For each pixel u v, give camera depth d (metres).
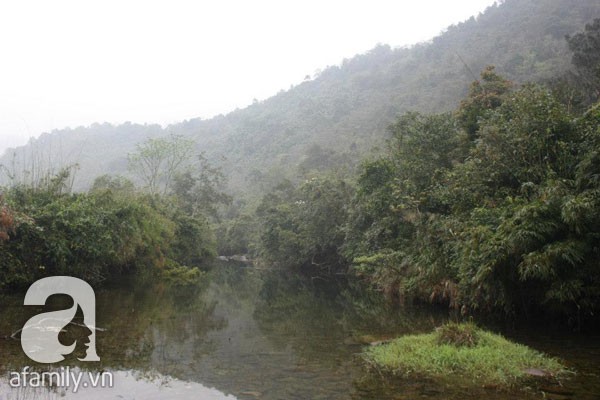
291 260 40.56
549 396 6.50
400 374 7.72
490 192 13.99
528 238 10.16
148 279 26.34
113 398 6.64
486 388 6.89
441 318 13.42
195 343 10.45
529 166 13.12
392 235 21.28
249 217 64.50
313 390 7.05
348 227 28.09
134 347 9.76
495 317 12.78
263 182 77.88
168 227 30.77
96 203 22.12
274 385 7.31
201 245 42.25
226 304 17.83
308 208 36.91
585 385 6.95
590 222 9.80
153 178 44.53
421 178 20.19
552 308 11.30
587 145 11.34
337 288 25.05
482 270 10.84
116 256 21.75
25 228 16.22
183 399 6.66
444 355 8.19
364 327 12.55
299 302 18.81
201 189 53.59
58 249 17.12
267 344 10.43
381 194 21.67
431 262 14.66
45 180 20.88
